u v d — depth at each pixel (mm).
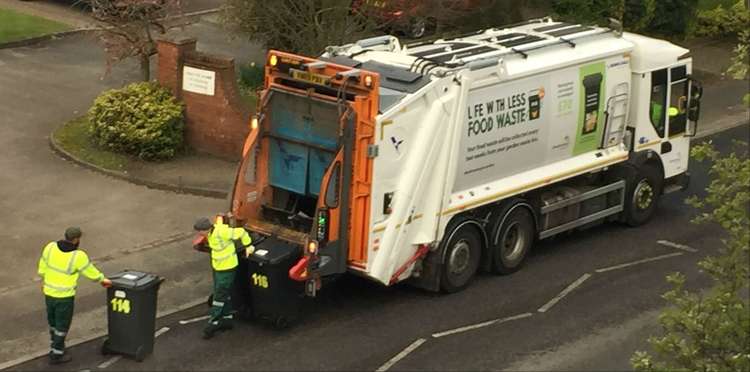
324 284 15320
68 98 24500
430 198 14812
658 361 12773
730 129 26234
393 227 14312
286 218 14906
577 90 17109
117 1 22562
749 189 9742
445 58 15305
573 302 15766
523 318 15102
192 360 13328
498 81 15492
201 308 14898
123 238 17297
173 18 24453
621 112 18297
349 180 13938
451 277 15641
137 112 20734
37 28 29719
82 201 18766
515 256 16734
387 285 14695
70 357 13211
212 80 20891
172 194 19406
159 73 21562
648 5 28797
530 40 17016
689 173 22516
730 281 9969
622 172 18703
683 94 19500
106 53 24812
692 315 9922
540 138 16578
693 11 30734
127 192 19328
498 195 15961
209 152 21312
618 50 17844
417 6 23062
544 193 17328
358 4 22859
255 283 14016
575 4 26031
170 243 17203
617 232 19000
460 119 14789
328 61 15062
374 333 14352
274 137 14734
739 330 9648
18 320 14273
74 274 12891
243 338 14016
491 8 23766
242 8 23562
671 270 17234
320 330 14367
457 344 14156
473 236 15867
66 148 21094
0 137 21688
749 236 9508
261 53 28531
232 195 14664
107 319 13953
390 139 13992
